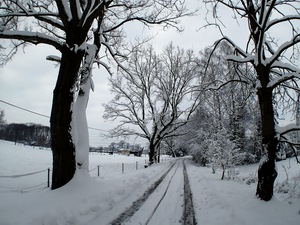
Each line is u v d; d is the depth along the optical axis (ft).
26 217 15.66
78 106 29.50
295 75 20.98
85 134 28.37
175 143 200.03
